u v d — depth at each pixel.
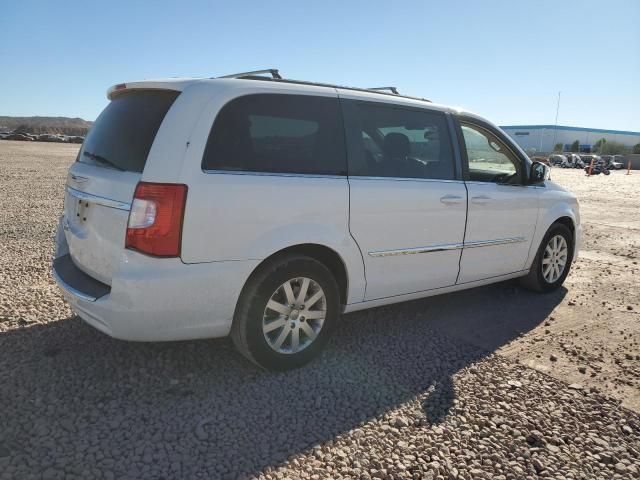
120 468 2.49
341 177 3.58
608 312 5.02
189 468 2.52
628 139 92.25
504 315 4.84
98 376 3.32
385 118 3.93
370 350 3.95
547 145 84.19
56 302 4.57
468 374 3.61
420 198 3.99
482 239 4.58
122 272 2.90
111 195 3.05
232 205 3.05
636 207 14.39
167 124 3.00
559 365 3.82
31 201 10.64
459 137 4.44
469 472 2.61
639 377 3.67
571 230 5.77
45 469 2.45
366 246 3.71
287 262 3.32
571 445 2.87
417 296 4.26
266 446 2.71
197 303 3.03
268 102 3.32
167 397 3.13
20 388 3.14
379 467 2.60
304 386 3.34
